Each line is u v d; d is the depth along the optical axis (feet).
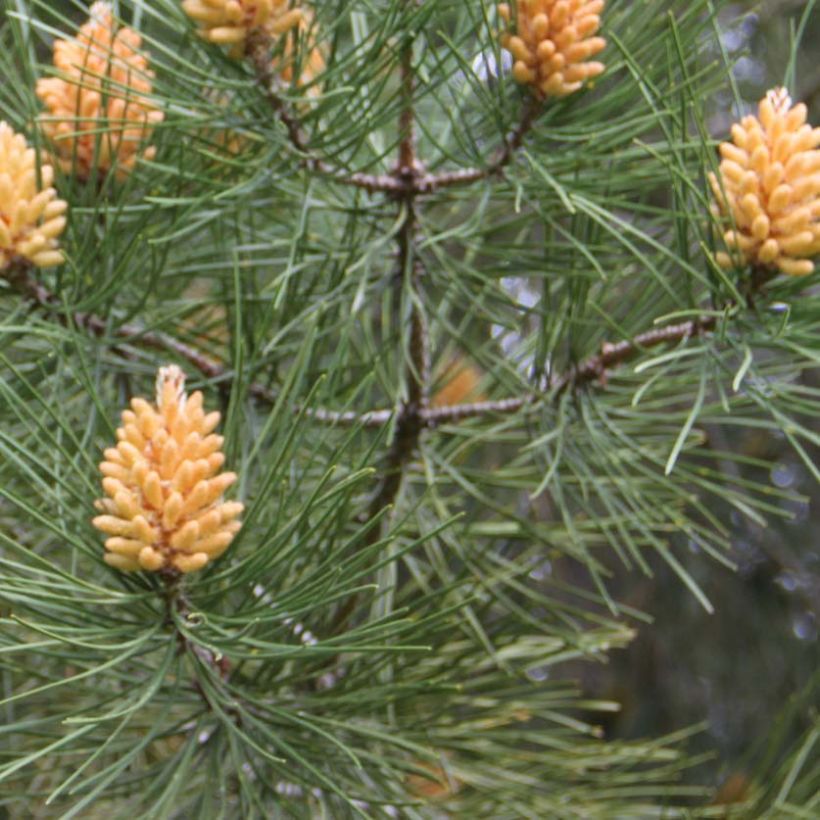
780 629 5.72
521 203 3.89
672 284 3.80
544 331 3.86
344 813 3.68
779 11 5.34
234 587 3.47
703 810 3.95
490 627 3.97
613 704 3.99
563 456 3.89
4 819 3.85
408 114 3.79
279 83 3.70
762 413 5.41
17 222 3.65
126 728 3.67
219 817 3.50
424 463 3.96
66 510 3.45
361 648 3.41
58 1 4.36
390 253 3.95
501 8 3.68
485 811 3.95
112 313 3.76
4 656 3.70
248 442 3.79
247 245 3.85
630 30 3.74
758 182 3.58
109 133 3.70
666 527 3.93
